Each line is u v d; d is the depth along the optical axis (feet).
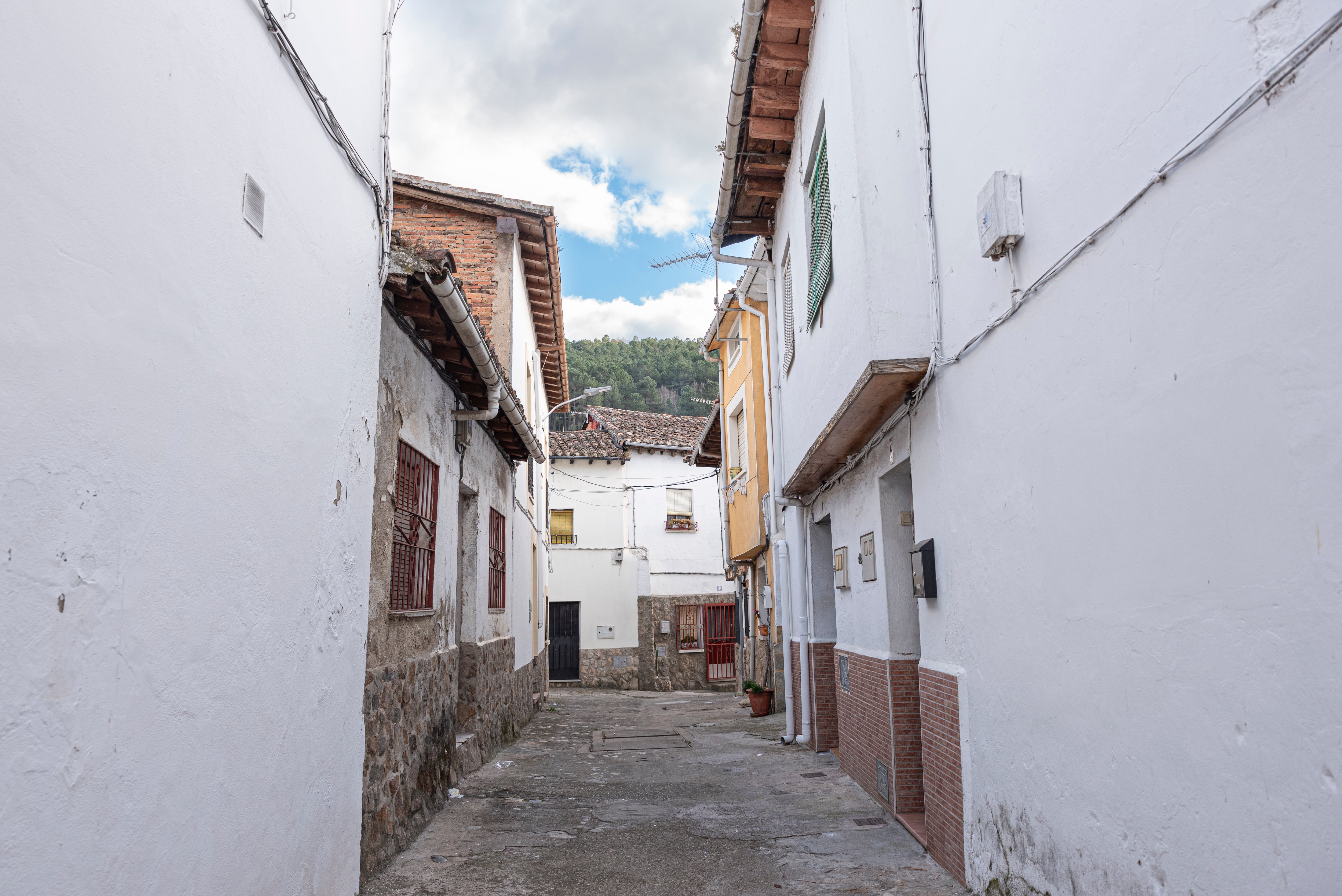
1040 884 12.00
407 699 18.84
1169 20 8.44
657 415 92.73
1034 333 11.82
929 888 15.44
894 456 19.74
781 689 43.93
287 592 11.41
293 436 11.71
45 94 6.57
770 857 17.98
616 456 80.33
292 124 11.64
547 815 21.76
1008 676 13.06
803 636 33.32
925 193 16.21
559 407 64.90
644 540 81.20
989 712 13.92
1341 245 6.39
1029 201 11.84
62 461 6.75
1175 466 8.58
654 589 80.38
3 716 6.07
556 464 80.69
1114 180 9.56
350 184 14.26
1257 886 7.45
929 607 17.34
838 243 19.31
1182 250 8.35
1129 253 9.31
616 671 78.79
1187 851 8.47
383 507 17.17
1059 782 11.35
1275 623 7.18
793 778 26.71
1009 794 13.08
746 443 48.19
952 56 14.89
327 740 13.02
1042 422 11.62
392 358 17.98
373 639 16.47
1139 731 9.35
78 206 6.98
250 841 10.11
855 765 24.91
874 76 17.42
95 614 7.14
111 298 7.41
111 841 7.30
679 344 187.83
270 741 10.77
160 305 8.20
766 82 24.08
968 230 14.26
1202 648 8.19
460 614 28.99
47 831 6.49
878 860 17.43
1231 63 7.52
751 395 46.01
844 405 18.94
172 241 8.43
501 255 36.88
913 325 16.67
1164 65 8.54
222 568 9.48
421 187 35.88
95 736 7.11
